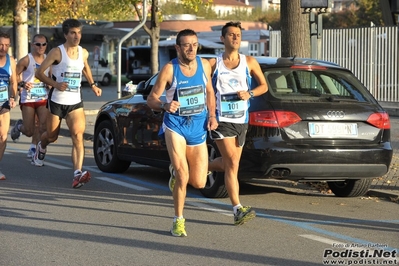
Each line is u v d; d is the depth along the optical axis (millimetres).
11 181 13203
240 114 9641
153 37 29219
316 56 15164
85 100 37031
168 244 8773
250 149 10891
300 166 10883
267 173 10898
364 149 11188
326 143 11000
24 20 32562
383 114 11531
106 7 31719
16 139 18312
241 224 9875
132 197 11875
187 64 8984
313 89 11312
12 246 8578
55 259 8016
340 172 11133
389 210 11242
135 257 8141
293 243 8945
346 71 11820
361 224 10156
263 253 8430
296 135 10891
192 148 9188
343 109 11164
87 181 12508
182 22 67188
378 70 27203
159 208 11000
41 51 15117
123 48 61750
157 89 8992
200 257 8188
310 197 12273
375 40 27219
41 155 14852
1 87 13047
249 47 72188
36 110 15492
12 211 10578
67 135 21938
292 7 15391
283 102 10961
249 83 9766
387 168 11531
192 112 9000
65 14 33906
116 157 14133
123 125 13688
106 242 8820
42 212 10539
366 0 67875
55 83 12328
